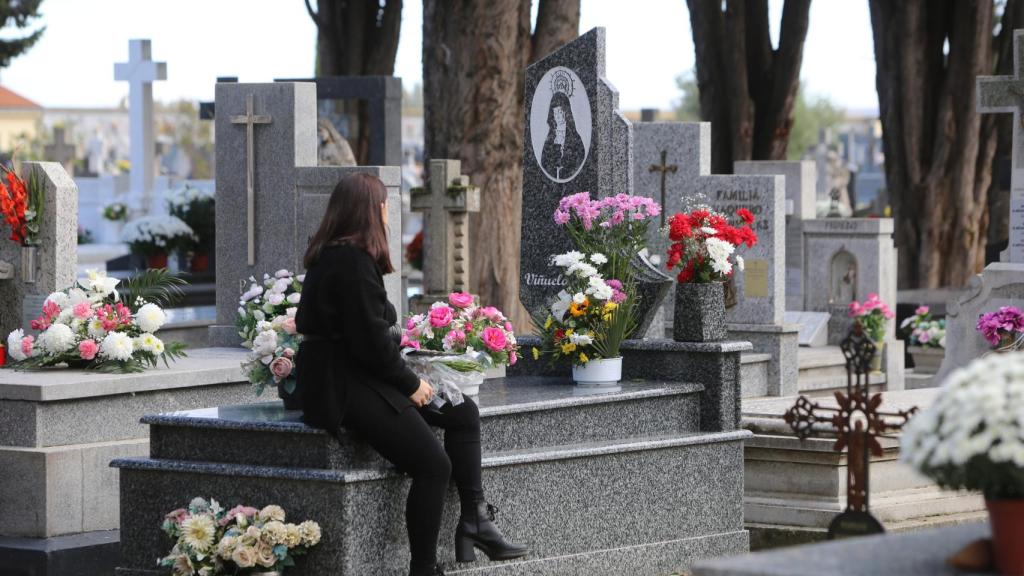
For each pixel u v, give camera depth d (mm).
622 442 7914
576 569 7609
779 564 4023
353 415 6680
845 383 13812
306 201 11344
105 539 8414
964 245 23062
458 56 16719
